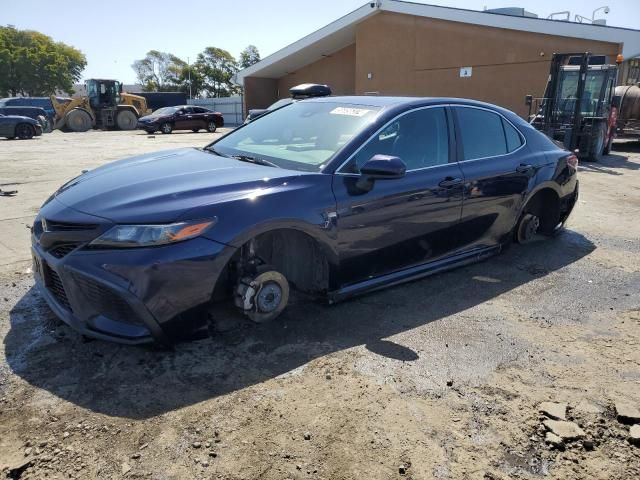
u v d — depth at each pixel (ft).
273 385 9.52
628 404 9.26
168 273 9.42
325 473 7.43
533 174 16.61
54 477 7.17
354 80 94.68
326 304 12.32
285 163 12.37
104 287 9.30
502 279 15.44
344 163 11.97
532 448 8.13
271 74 105.09
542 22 63.82
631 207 26.66
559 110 49.32
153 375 9.68
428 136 13.87
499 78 69.46
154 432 8.13
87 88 104.06
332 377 9.83
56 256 10.04
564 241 19.69
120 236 9.36
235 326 11.62
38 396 8.95
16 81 253.65
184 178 11.07
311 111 14.58
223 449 7.83
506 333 11.96
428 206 13.37
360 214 11.97
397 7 76.23
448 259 14.80
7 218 21.35
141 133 95.45
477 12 68.90
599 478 7.59
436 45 74.59
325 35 85.71
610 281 15.56
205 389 9.30
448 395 9.41
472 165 14.70
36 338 10.92
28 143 66.18
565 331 12.18
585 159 48.21
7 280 14.21
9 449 7.66
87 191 10.90
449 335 11.74
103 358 10.19
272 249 12.54
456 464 7.72
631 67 71.00
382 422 8.57
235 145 14.29
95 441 7.89
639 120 59.52
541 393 9.59
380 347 11.05
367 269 12.64
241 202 10.36
